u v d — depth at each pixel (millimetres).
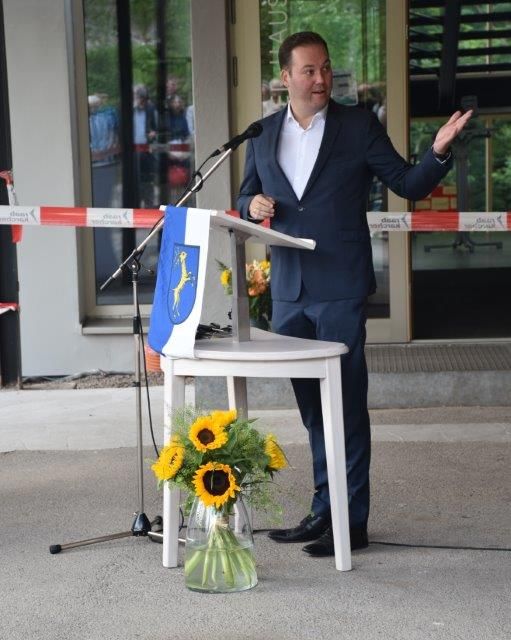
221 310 8531
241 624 4035
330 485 4527
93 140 9227
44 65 8766
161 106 9250
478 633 3902
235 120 8594
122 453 6691
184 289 4395
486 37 15594
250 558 4391
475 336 9562
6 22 8727
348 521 4559
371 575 4508
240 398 4879
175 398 4477
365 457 4848
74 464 6461
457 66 17828
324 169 4781
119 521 5352
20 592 4422
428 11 17641
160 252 4543
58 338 8961
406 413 7496
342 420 4477
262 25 8539
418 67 17469
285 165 4859
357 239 4812
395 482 5930
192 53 8406
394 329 8703
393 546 4883
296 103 4777
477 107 17828
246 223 4285
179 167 9305
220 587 4332
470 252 19984
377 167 4758
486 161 23688
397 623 4008
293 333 4941
